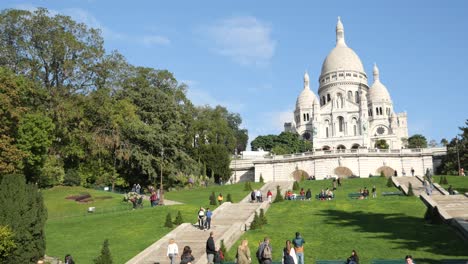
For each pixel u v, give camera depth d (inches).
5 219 1191.6
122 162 2896.2
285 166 3737.7
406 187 2369.6
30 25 2544.3
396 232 1378.0
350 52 7327.8
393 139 6087.6
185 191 2837.1
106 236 1529.3
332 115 6619.1
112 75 2891.2
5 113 1830.7
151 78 3321.9
